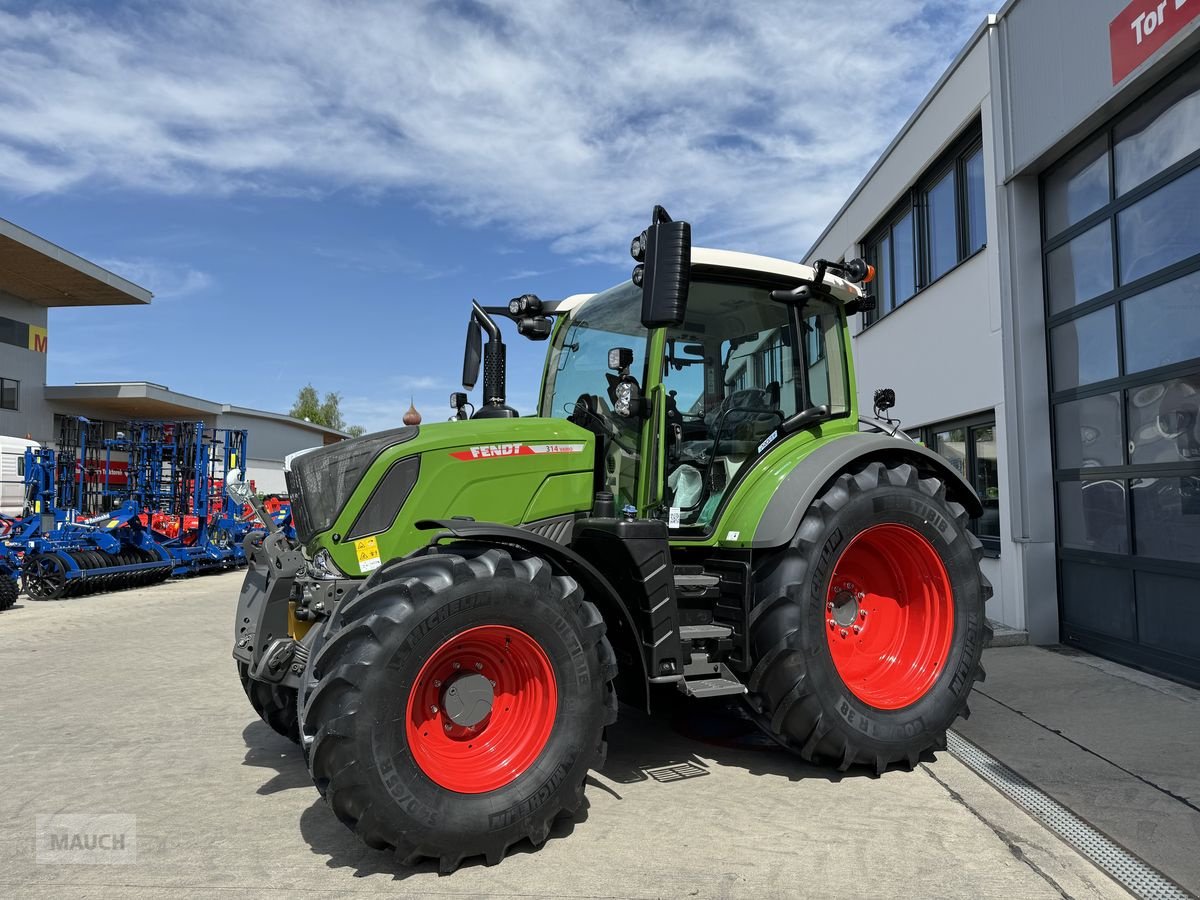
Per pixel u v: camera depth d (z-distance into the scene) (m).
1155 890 2.62
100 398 27.58
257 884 2.75
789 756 4.07
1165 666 5.28
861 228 10.73
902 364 9.41
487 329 4.57
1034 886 2.67
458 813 2.81
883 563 4.22
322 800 3.56
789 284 4.35
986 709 4.66
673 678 3.43
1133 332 5.52
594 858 2.92
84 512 15.17
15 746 4.38
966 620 4.05
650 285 3.30
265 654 3.45
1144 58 5.07
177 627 8.64
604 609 3.53
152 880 2.79
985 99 7.03
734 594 3.83
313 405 63.84
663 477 3.87
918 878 2.73
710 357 4.19
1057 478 6.42
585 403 4.26
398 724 2.77
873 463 4.05
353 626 2.81
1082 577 6.14
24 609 10.34
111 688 5.75
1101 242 5.87
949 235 8.29
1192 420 4.99
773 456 4.12
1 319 25.64
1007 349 6.59
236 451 16.08
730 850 2.96
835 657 4.04
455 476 3.56
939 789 3.58
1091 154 5.95
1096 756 3.87
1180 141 5.04
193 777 3.87
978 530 7.64
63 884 2.76
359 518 3.43
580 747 3.05
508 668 3.14
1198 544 4.98
